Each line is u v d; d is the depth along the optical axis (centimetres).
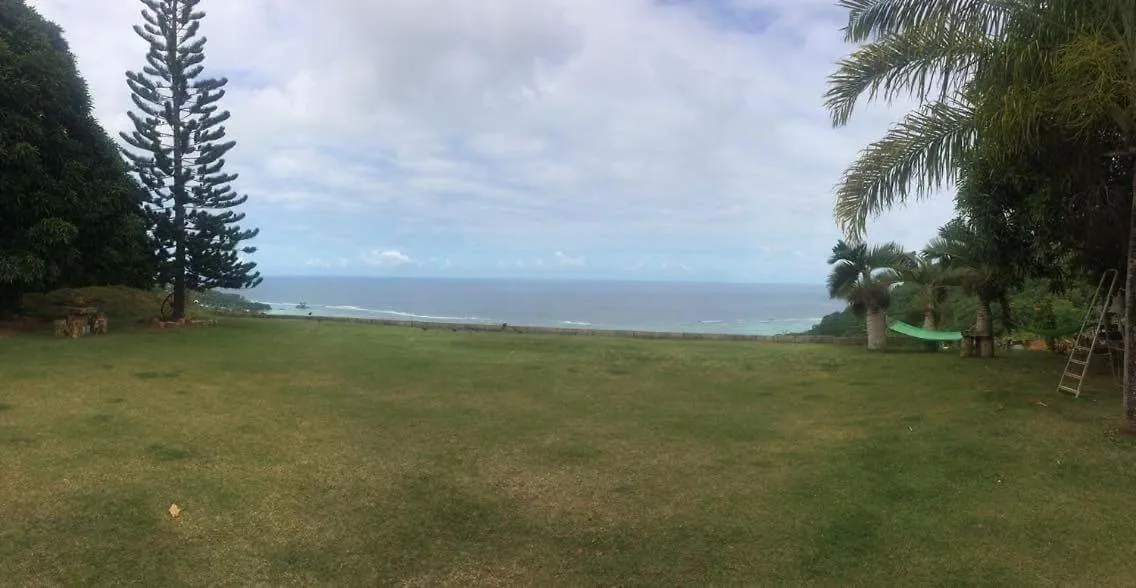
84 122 1276
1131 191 714
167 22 1468
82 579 311
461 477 468
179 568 325
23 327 1286
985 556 346
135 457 488
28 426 562
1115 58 533
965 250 1073
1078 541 363
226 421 608
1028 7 598
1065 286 1132
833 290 1343
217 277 1611
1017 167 742
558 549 357
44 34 1252
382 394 756
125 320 1529
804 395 783
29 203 1143
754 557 347
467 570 333
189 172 1532
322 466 483
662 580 325
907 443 552
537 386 827
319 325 1653
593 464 503
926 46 655
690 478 471
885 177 711
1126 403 566
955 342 1341
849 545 359
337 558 342
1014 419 619
